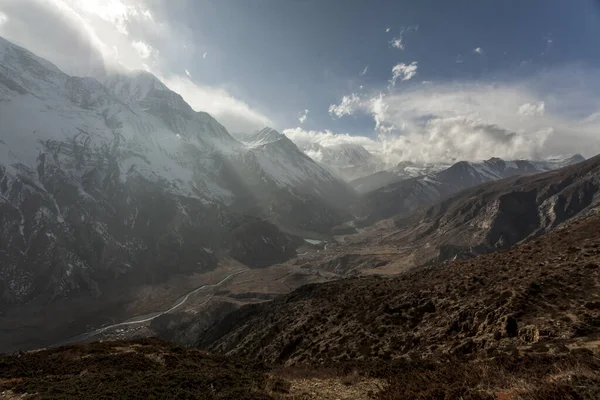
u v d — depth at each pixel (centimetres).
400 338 3638
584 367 1472
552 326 2439
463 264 5478
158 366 2734
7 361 2642
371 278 7244
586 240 4109
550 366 1638
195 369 2667
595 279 2903
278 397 1870
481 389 1534
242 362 3191
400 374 2122
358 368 2475
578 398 1219
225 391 1959
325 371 2538
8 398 1958
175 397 1848
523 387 1431
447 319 3481
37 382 2200
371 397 1811
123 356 2869
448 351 2856
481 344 2706
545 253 4253
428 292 4356
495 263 4628
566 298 2780
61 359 2783
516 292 3114
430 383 1794
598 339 2027
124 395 1870
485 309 3158
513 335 2622
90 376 2333
